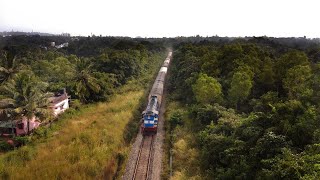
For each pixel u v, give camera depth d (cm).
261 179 1550
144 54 7875
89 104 4391
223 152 2047
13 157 2458
